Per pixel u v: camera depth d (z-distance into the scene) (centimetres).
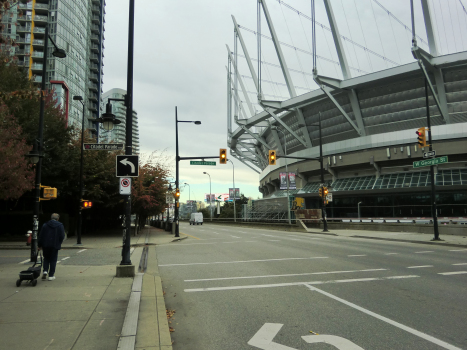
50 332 516
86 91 10075
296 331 552
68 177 2827
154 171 3594
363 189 5341
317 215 4103
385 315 627
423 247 1856
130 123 1054
